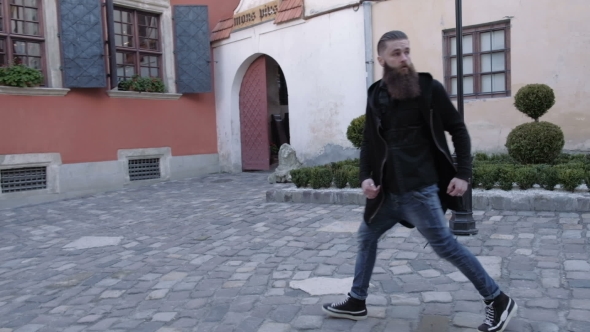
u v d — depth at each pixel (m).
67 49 10.65
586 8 8.24
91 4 10.91
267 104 14.63
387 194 3.16
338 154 11.41
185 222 7.47
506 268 4.33
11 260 6.11
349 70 10.98
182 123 13.23
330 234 5.96
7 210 9.62
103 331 3.76
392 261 4.77
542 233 5.27
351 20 10.83
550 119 8.73
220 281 4.66
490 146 9.34
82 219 8.46
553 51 8.60
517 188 6.87
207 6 13.31
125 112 11.93
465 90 9.67
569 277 4.02
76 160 11.00
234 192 10.20
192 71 13.14
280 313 3.80
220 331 3.59
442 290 3.98
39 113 10.39
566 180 6.36
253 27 12.98
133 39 12.23
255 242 5.93
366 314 3.57
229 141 13.91
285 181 10.67
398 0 10.14
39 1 10.44
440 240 3.05
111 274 5.16
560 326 3.21
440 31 9.73
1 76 9.71
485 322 3.16
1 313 4.30
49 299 4.57
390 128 3.06
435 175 3.08
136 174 12.29
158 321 3.86
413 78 2.96
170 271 5.10
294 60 12.12
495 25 9.21
